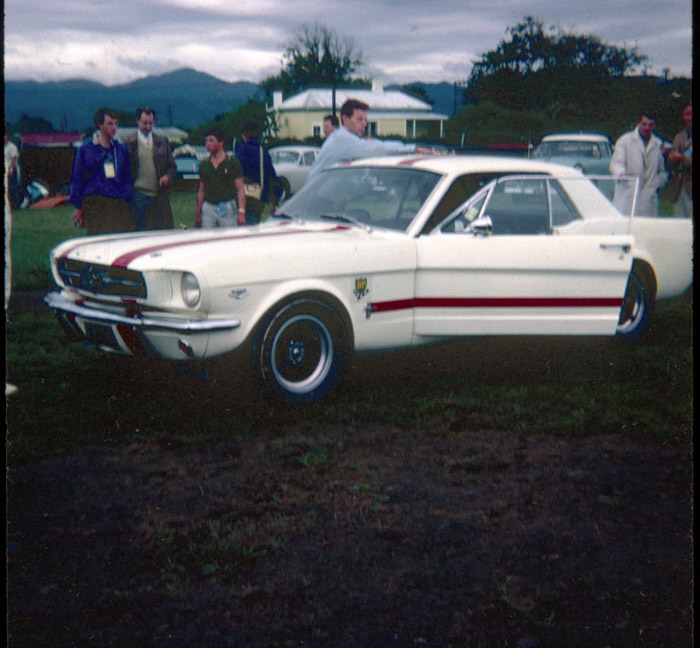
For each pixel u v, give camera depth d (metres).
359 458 4.08
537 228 5.57
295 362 4.78
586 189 5.82
